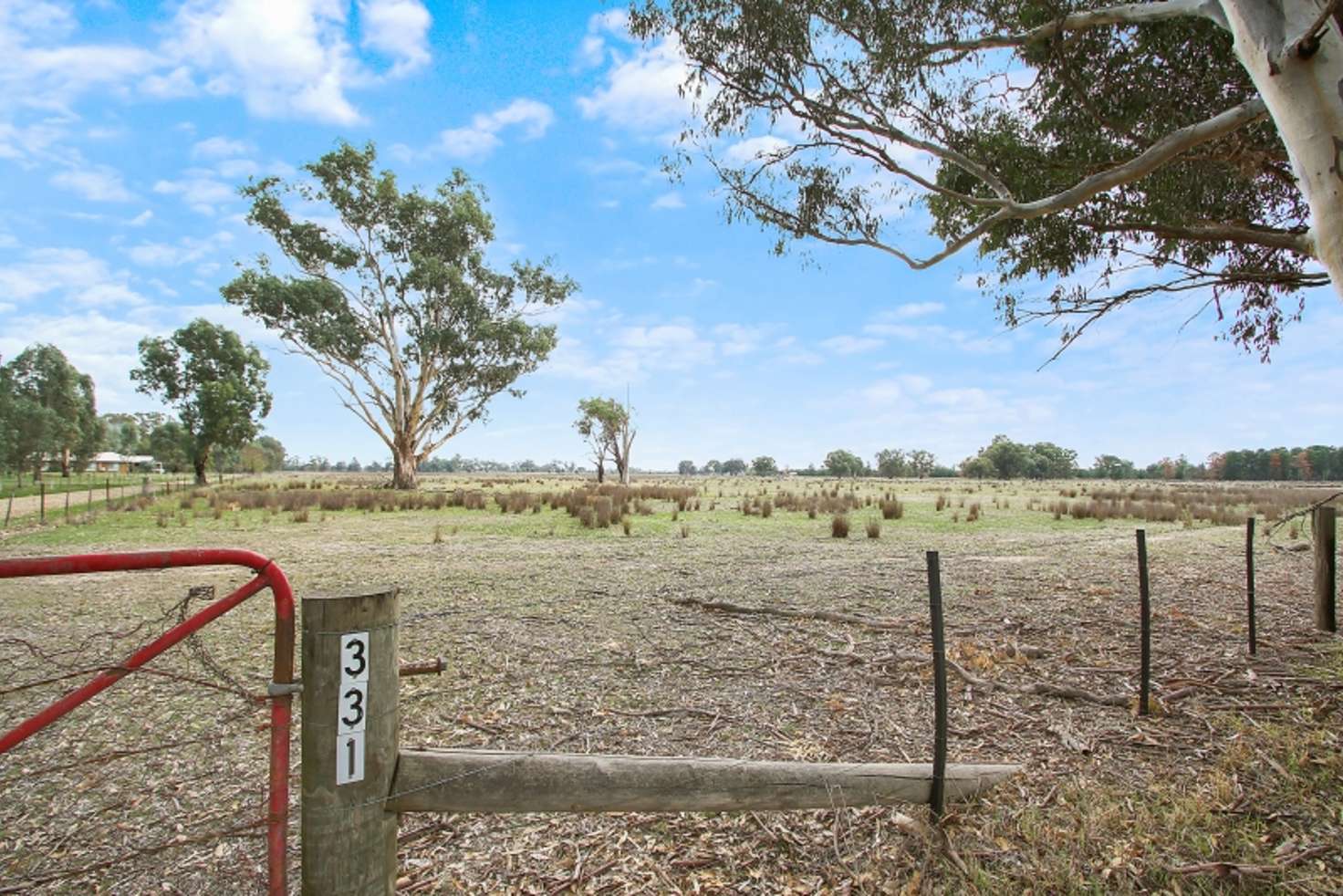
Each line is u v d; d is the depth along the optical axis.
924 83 6.86
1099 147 6.86
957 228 8.45
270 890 1.87
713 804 2.44
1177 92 6.48
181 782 3.51
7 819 3.16
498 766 2.11
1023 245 7.75
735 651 5.78
